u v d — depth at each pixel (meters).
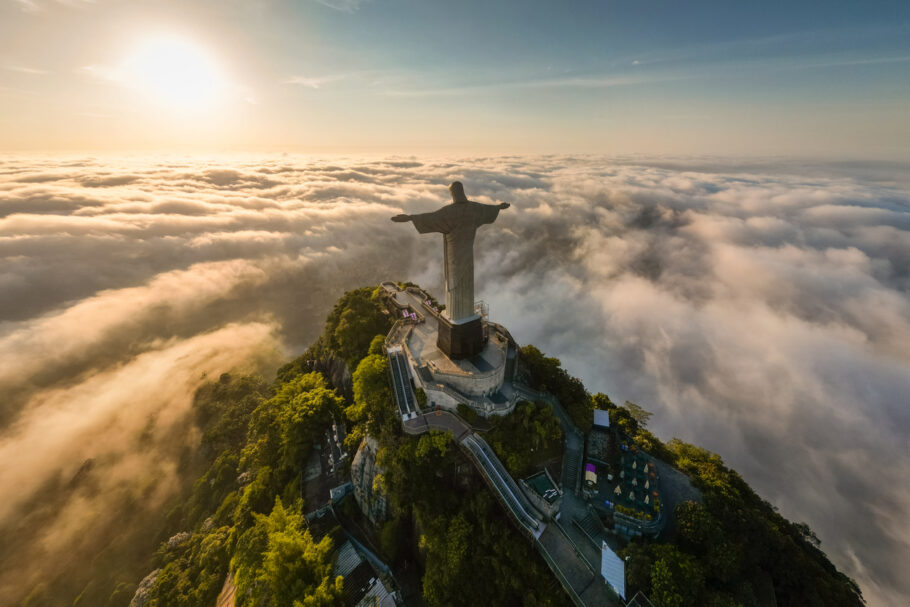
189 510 83.06
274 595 43.25
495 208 54.25
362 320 81.31
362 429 60.97
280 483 64.00
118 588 69.44
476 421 51.72
